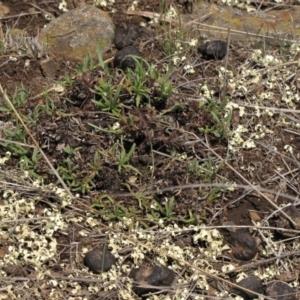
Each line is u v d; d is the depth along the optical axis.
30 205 0.66
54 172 0.67
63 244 0.65
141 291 0.62
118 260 0.64
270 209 0.67
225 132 0.70
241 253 0.65
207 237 0.65
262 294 0.63
